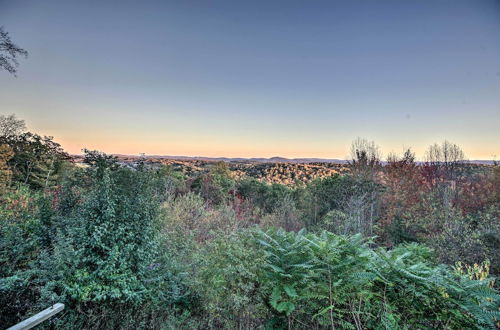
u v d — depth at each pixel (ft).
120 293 11.37
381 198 48.08
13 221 13.82
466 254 17.13
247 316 10.50
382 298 9.09
